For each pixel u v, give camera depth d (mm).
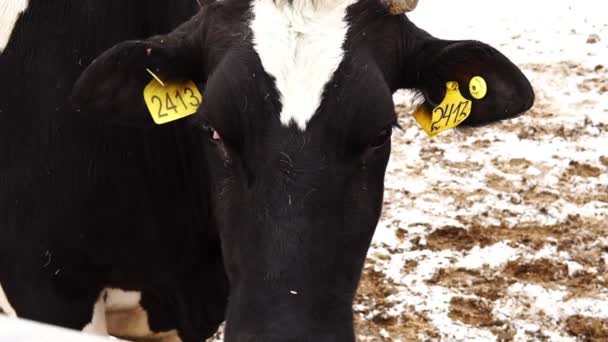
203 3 4680
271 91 3785
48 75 4648
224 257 4055
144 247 4832
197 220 4902
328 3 4004
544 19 11805
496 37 11445
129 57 4102
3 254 4770
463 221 8008
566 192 8414
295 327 3539
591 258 7574
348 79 3822
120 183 4680
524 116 9594
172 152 4785
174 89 4270
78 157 4621
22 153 4656
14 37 4707
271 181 3686
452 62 4234
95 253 4754
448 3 12531
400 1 4059
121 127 4625
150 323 5266
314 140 3719
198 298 5137
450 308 7070
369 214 3881
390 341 6738
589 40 11102
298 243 3623
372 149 3875
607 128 9391
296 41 3896
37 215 4672
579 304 7102
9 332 1963
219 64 3955
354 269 3832
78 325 4875
